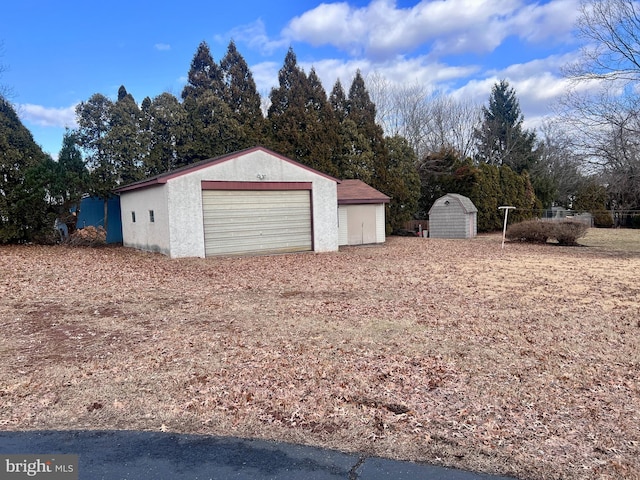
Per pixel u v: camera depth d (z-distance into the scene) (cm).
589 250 1750
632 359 501
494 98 4259
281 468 282
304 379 439
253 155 1527
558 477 271
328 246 1716
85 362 484
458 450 305
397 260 1445
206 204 1460
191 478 270
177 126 2114
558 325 649
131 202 1702
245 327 632
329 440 321
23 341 556
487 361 494
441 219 2477
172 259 1373
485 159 4141
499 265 1316
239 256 1517
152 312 719
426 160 3031
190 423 349
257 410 371
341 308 754
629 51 1509
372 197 2000
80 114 1839
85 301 784
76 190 1688
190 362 487
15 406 376
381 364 484
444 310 743
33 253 1361
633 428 334
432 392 409
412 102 3666
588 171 1731
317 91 2717
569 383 429
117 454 300
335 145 2508
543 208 3375
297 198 1647
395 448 309
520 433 328
